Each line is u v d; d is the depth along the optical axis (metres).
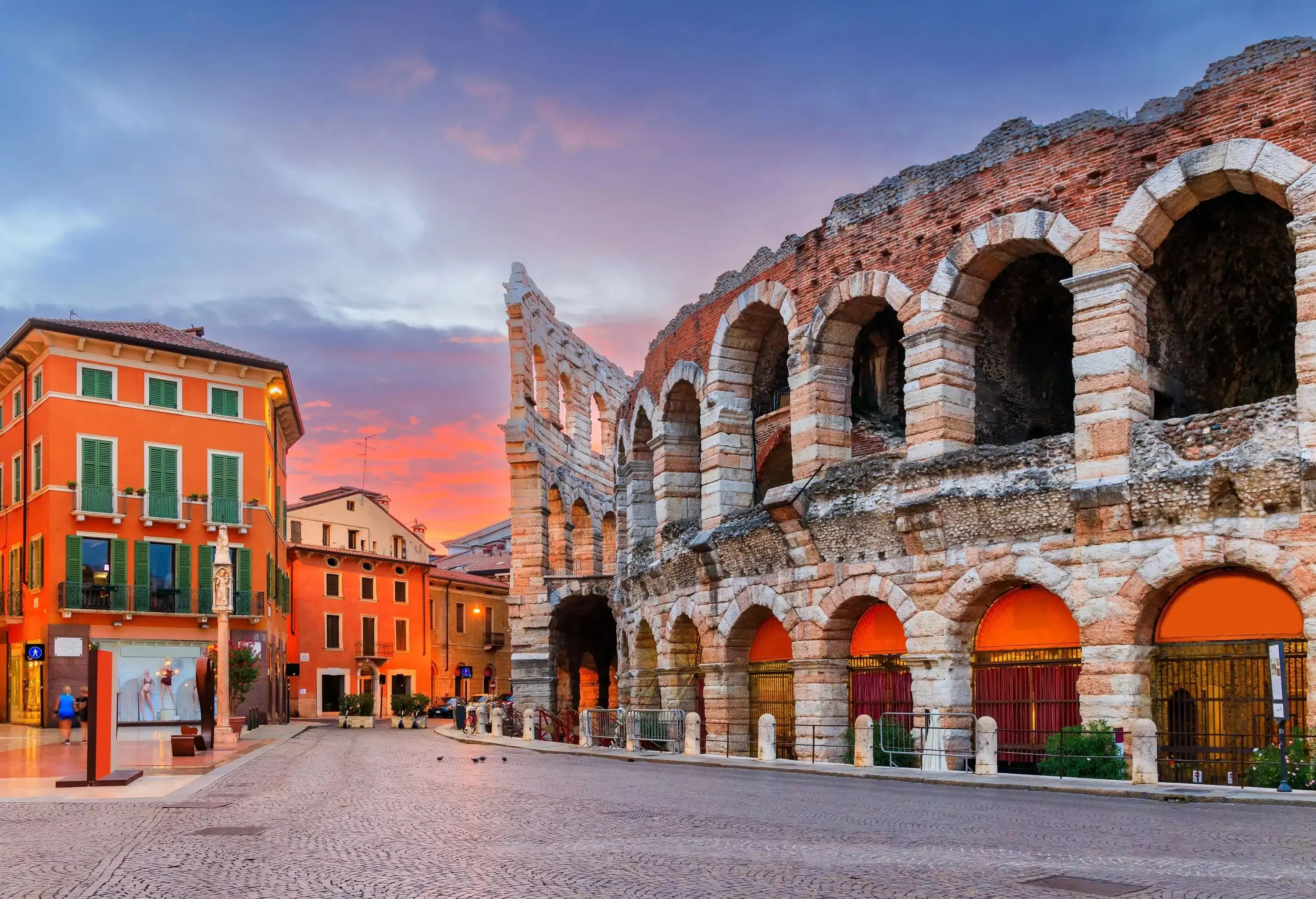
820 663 32.59
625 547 51.38
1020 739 28.20
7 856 14.87
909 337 31.16
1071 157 28.31
